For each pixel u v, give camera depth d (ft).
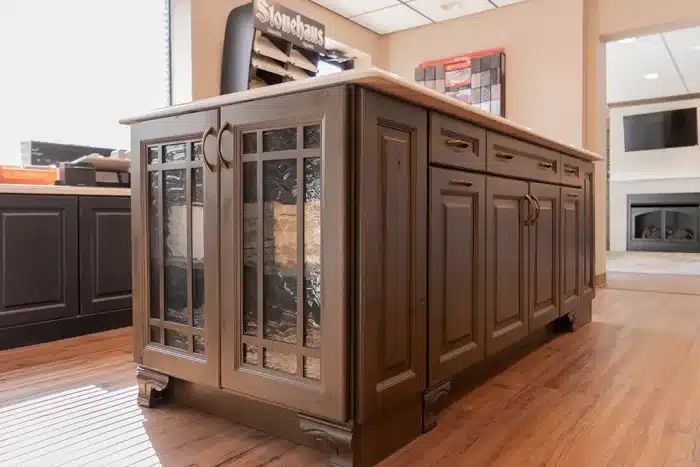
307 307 4.44
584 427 5.09
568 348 8.05
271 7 8.89
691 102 27.40
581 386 6.30
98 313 9.00
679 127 27.78
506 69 15.24
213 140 4.97
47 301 8.32
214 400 5.36
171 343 5.55
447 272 5.24
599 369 6.98
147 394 5.62
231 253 4.87
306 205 4.43
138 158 5.74
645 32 14.25
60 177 9.00
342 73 4.02
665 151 28.43
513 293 6.66
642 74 23.21
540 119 14.75
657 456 4.46
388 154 4.38
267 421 4.94
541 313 7.55
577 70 14.16
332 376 4.19
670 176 27.73
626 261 22.49
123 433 4.93
